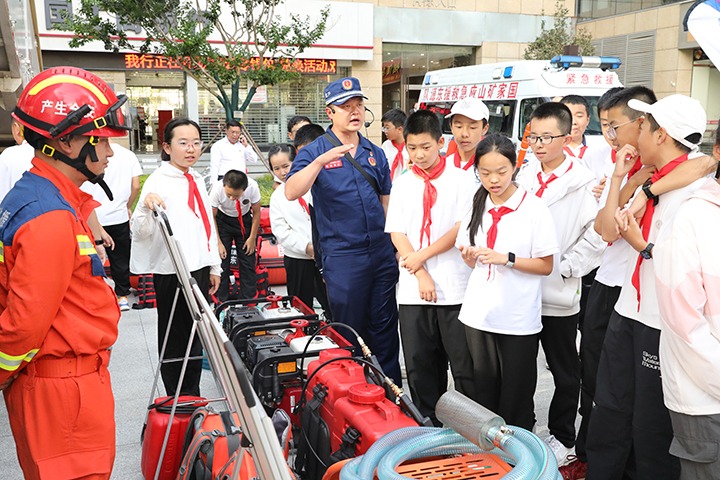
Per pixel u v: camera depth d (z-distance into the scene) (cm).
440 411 220
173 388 402
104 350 234
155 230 383
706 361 213
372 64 2145
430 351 370
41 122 217
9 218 211
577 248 345
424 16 2227
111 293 239
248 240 623
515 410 332
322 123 2128
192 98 1967
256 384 342
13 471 345
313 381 325
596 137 888
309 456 304
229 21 1841
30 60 652
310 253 487
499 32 2309
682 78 2089
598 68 989
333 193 388
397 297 396
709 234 213
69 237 213
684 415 222
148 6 1319
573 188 352
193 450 279
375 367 303
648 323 263
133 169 645
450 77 1215
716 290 213
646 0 2167
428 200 359
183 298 396
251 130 2073
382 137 2189
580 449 347
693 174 253
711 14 237
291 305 441
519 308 320
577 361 357
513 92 1004
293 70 1493
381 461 204
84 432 225
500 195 325
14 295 206
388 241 401
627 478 322
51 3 1739
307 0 1969
